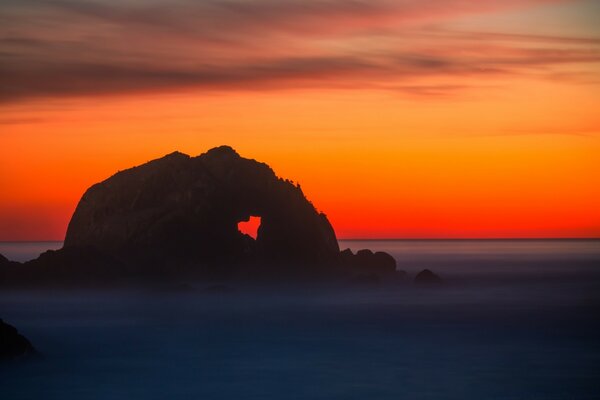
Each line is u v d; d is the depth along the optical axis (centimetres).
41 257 9306
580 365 5344
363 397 4541
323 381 4944
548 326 7025
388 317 7556
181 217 9600
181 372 5200
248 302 8456
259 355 5756
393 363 5453
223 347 6056
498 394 4584
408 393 4622
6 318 7325
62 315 7512
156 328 6894
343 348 6012
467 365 5372
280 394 4631
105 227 9669
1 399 4528
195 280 9256
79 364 5441
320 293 9244
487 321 7338
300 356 5706
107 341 6281
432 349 5941
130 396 4591
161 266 9250
